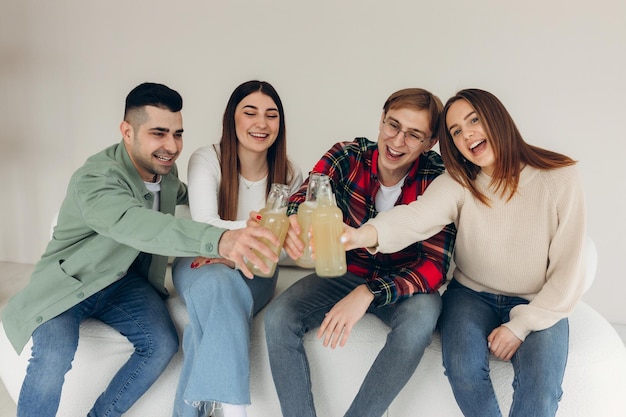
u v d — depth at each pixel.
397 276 1.55
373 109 2.89
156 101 1.60
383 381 1.45
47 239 3.35
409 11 2.78
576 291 1.45
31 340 1.65
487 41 2.73
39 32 3.14
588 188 2.75
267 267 1.37
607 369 1.52
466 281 1.63
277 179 1.91
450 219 1.56
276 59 2.94
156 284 1.74
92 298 1.59
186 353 1.56
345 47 2.87
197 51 3.01
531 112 2.74
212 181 1.81
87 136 3.20
